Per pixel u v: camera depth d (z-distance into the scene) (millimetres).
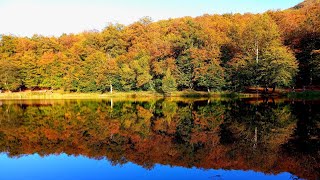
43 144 26156
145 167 18844
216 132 28516
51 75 85125
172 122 35125
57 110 49156
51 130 32375
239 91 68750
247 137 25906
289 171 17297
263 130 28500
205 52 70812
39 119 40094
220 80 68500
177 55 78750
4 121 38812
